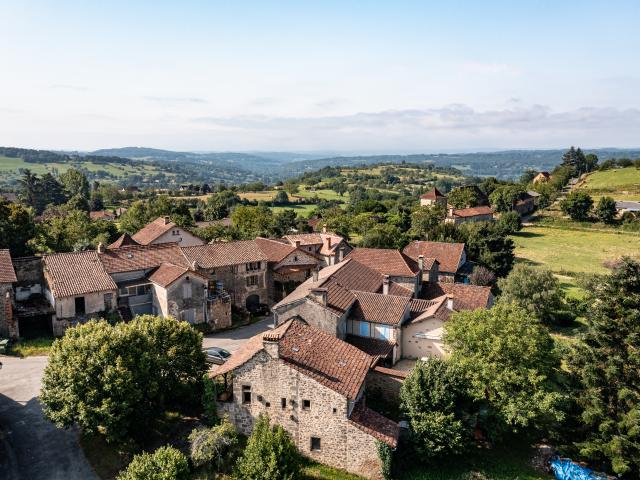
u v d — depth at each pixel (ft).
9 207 256.32
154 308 196.65
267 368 111.34
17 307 181.78
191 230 355.36
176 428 121.70
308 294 150.30
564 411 119.24
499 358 119.44
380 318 153.89
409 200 652.48
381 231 336.08
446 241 314.76
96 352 109.60
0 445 115.14
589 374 117.29
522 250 408.05
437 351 155.43
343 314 149.89
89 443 117.19
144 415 115.14
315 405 108.58
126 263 198.59
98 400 106.52
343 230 409.69
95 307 181.47
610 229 476.54
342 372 114.52
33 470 107.76
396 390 130.62
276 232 382.22
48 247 263.29
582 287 225.35
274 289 229.66
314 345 121.80
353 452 107.14
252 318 211.82
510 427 122.52
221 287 204.03
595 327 121.70
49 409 109.40
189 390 128.67
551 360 125.70
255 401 113.70
